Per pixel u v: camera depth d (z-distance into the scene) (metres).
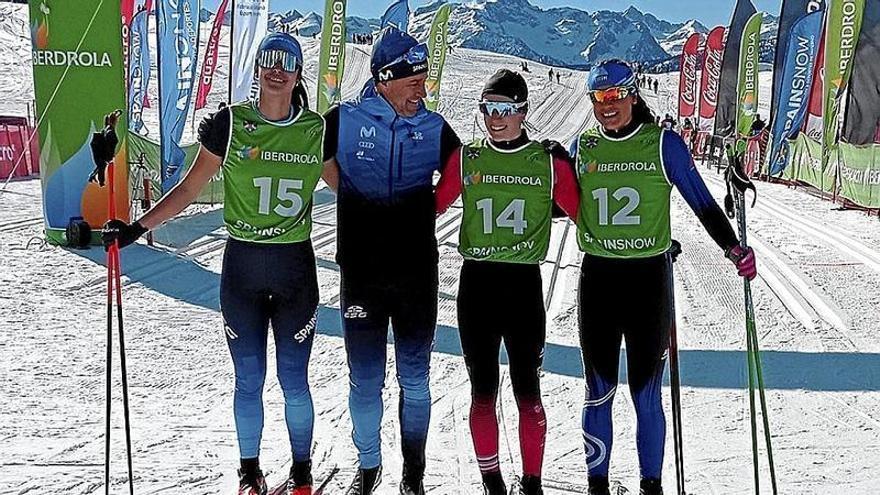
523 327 3.10
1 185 14.61
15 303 6.66
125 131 9.12
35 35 8.88
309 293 3.10
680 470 3.30
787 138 17.69
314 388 4.92
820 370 5.32
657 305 3.07
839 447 4.07
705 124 26.11
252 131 2.95
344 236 3.04
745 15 18.91
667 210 3.08
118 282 3.14
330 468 3.76
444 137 3.06
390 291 3.03
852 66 13.29
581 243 3.15
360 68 44.97
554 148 3.11
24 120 16.64
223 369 5.22
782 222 12.06
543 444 3.21
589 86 3.04
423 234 3.05
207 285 7.62
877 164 12.61
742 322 6.55
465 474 3.70
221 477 3.59
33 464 3.67
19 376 4.92
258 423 3.19
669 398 4.80
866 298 7.33
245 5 10.95
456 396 4.81
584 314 3.14
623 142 3.04
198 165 3.02
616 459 3.92
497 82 3.01
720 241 3.02
